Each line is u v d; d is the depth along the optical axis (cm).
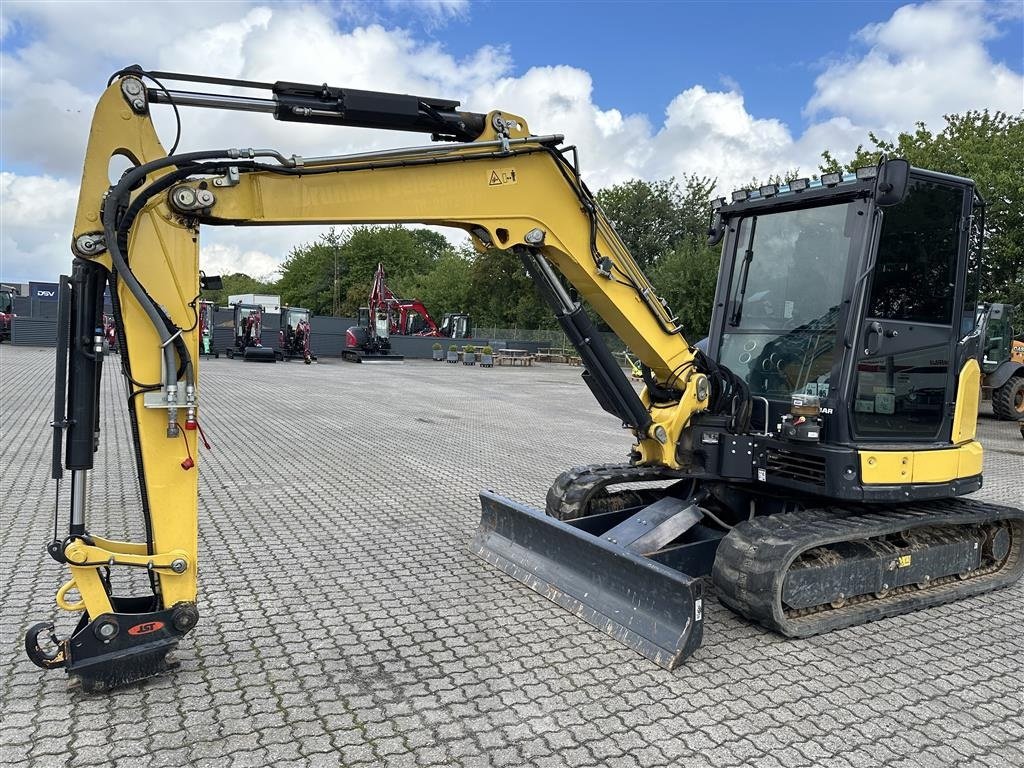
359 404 1576
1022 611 493
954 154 1889
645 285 463
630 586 424
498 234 414
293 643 401
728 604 447
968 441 529
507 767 293
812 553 452
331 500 723
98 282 341
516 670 377
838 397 458
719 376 489
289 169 354
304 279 6869
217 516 653
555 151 419
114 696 338
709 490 532
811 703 355
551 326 4672
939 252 496
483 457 997
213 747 300
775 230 521
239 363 2827
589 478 550
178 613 348
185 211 338
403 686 357
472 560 548
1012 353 1538
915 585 500
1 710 323
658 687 364
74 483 334
